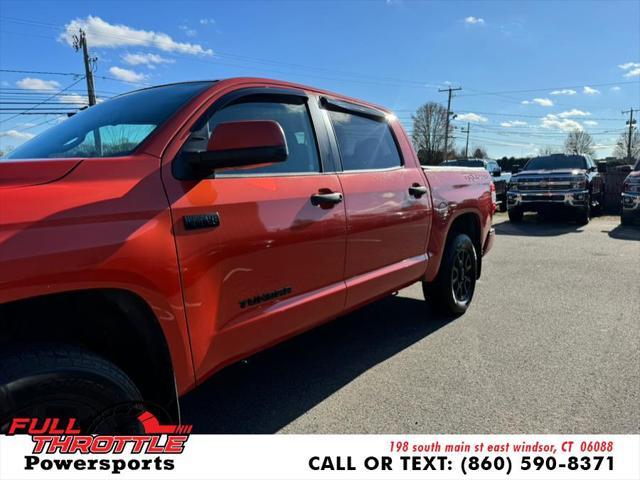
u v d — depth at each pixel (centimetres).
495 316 486
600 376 344
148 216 195
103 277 176
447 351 395
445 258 450
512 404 306
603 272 689
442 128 6381
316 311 288
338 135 326
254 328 245
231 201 230
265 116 274
